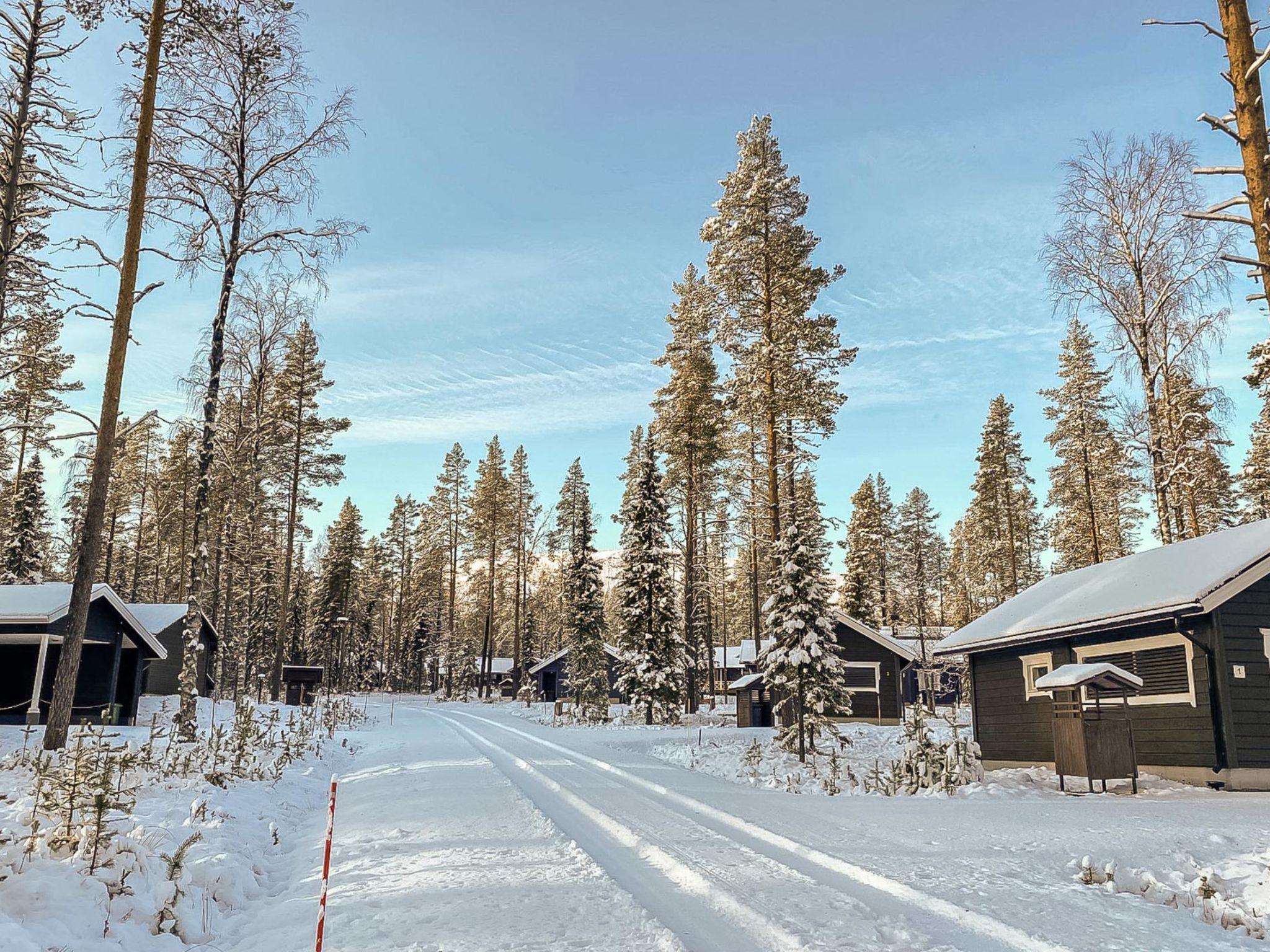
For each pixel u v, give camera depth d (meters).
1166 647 17.02
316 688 60.12
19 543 46.50
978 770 17.97
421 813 12.27
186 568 51.03
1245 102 8.16
